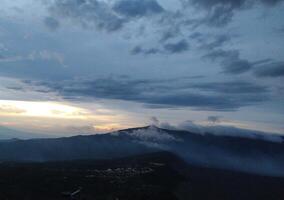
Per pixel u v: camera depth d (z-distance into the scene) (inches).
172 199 7214.6
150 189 7504.9
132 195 6742.1
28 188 6427.2
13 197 5723.4
